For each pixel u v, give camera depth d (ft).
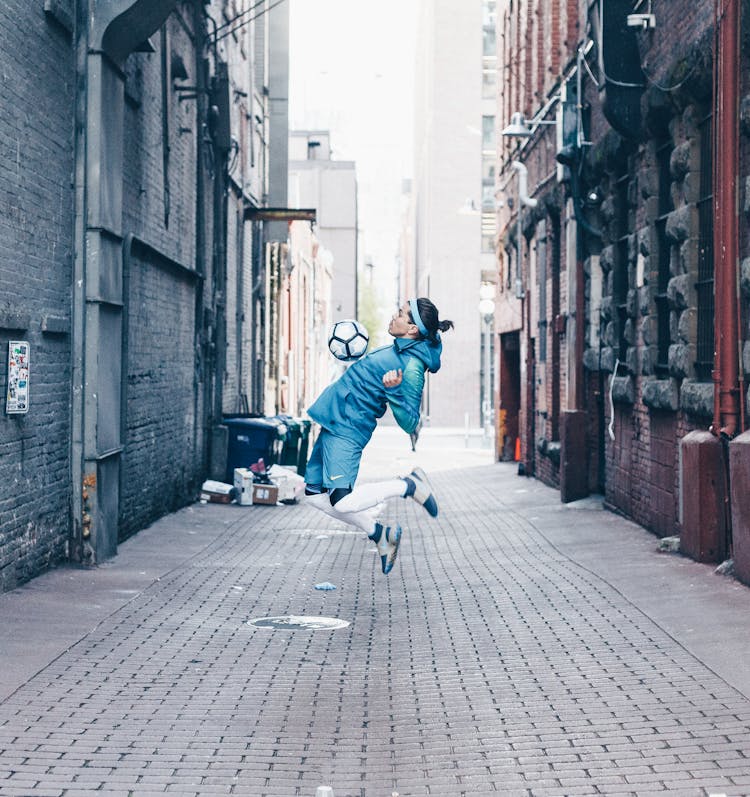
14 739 19.71
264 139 107.55
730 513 36.04
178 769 18.49
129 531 47.44
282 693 23.40
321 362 196.65
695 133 40.57
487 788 17.62
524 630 29.35
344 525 57.21
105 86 39.50
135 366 48.06
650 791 17.15
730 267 35.09
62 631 28.30
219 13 76.13
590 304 60.85
